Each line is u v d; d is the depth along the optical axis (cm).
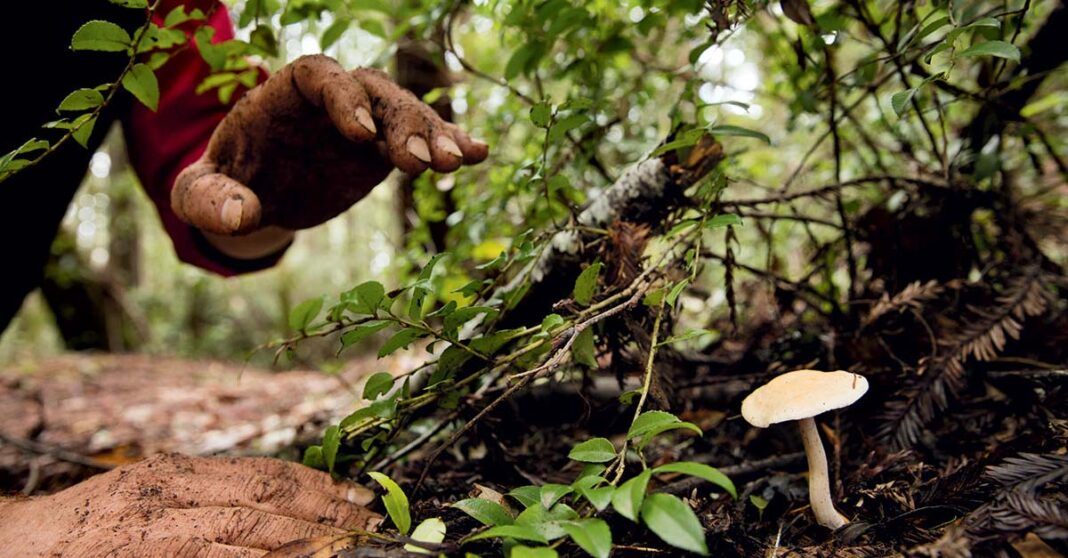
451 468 51
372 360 143
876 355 50
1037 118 64
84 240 441
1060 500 37
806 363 51
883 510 41
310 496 41
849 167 65
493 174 62
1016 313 47
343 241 361
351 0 52
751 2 43
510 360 43
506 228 63
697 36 55
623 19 60
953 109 63
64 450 74
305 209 47
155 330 346
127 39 40
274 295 379
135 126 56
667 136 45
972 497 39
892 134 57
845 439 47
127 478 40
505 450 48
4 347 321
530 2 50
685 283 41
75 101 40
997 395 47
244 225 41
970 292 51
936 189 53
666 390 45
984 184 56
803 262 67
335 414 75
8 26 47
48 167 54
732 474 46
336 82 41
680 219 48
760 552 40
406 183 92
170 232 59
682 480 45
